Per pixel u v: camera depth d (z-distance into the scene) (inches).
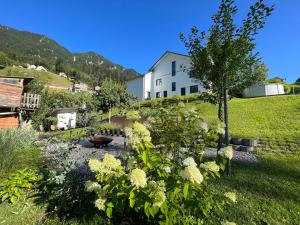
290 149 307.9
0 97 605.0
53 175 157.3
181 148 146.4
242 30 207.2
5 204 147.4
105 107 972.6
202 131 141.5
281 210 138.2
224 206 139.6
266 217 129.9
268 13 196.1
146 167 101.0
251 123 503.8
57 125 983.0
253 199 152.9
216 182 183.6
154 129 148.2
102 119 836.6
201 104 807.7
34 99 693.3
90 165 95.8
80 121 767.7
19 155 253.0
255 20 199.5
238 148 333.7
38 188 165.2
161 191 87.7
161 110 153.9
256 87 1029.8
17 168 206.5
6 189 155.5
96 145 371.9
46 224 123.1
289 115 516.1
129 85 1423.5
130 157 114.6
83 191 144.3
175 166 115.1
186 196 87.7
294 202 149.3
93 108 951.6
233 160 268.2
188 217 109.7
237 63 208.4
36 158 259.6
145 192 87.5
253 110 624.4
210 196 109.6
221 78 218.5
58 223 123.0
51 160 229.3
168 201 96.7
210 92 248.8
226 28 214.8
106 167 97.1
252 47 206.1
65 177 154.4
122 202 95.5
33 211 137.9
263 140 361.4
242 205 142.9
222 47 212.2
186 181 92.8
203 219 122.0
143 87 1302.9
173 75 1197.7
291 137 357.1
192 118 148.4
